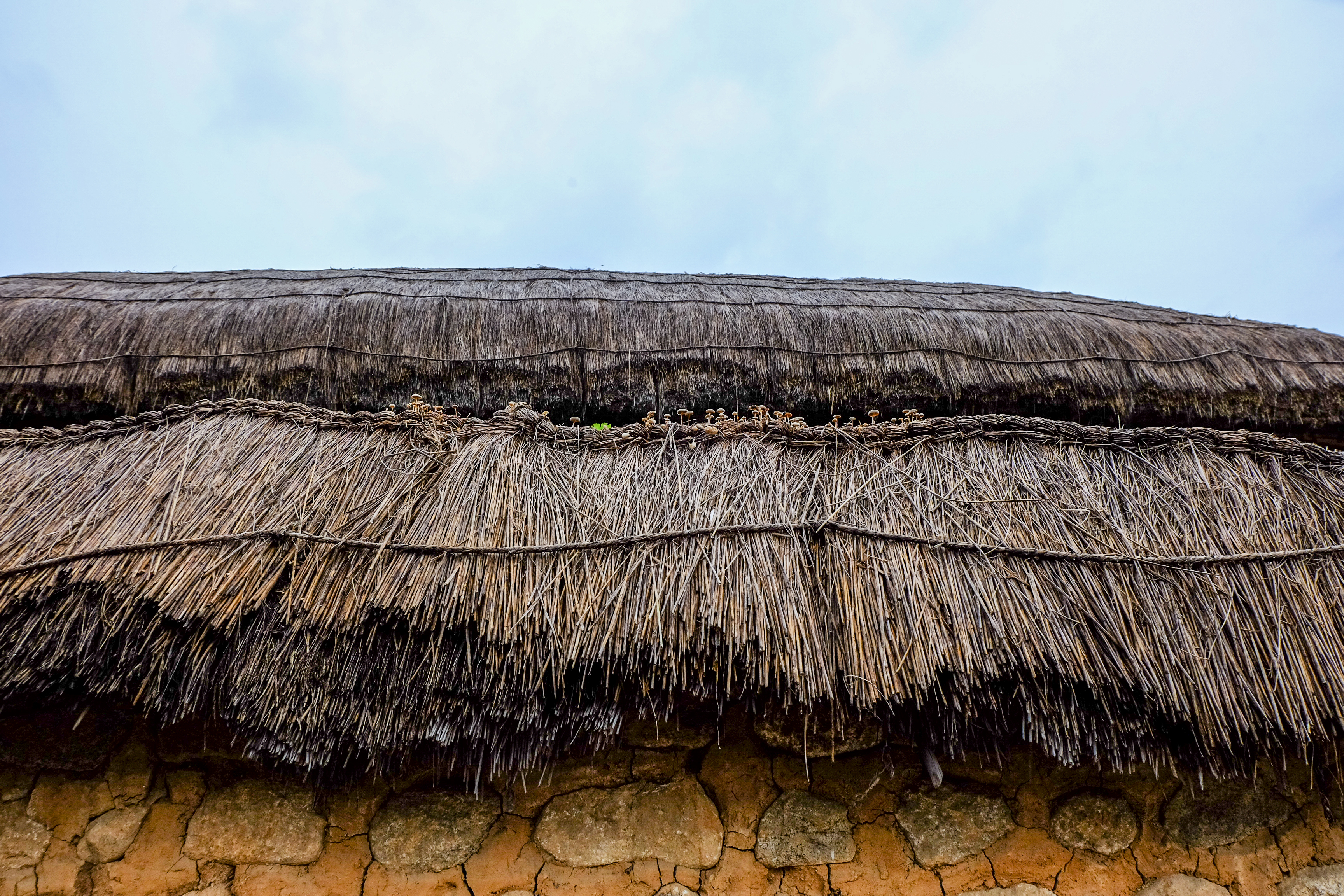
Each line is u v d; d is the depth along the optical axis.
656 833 1.79
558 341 2.31
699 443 1.84
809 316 2.43
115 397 2.10
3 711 1.69
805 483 1.69
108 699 1.66
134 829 1.74
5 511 1.57
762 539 1.55
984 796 1.85
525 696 1.45
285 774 1.71
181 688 1.45
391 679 1.45
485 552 1.48
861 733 1.86
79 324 2.18
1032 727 1.46
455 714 1.48
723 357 2.29
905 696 1.41
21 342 2.10
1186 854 1.83
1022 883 1.79
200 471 1.65
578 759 1.83
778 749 1.86
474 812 1.79
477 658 1.44
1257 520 1.60
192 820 1.75
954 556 1.54
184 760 1.79
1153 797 1.86
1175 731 1.50
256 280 2.63
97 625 1.44
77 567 1.44
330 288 2.48
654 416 2.20
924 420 1.88
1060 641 1.43
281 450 1.73
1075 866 1.81
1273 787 1.86
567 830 1.79
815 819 1.82
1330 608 1.49
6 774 1.75
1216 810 1.85
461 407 2.23
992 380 2.28
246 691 1.43
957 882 1.79
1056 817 1.84
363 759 1.60
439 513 1.57
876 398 2.28
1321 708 1.42
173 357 2.14
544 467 1.72
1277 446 1.77
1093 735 1.46
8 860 1.70
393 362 2.22
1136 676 1.41
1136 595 1.50
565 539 1.54
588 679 1.49
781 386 2.28
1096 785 1.86
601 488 1.69
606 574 1.49
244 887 1.72
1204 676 1.42
